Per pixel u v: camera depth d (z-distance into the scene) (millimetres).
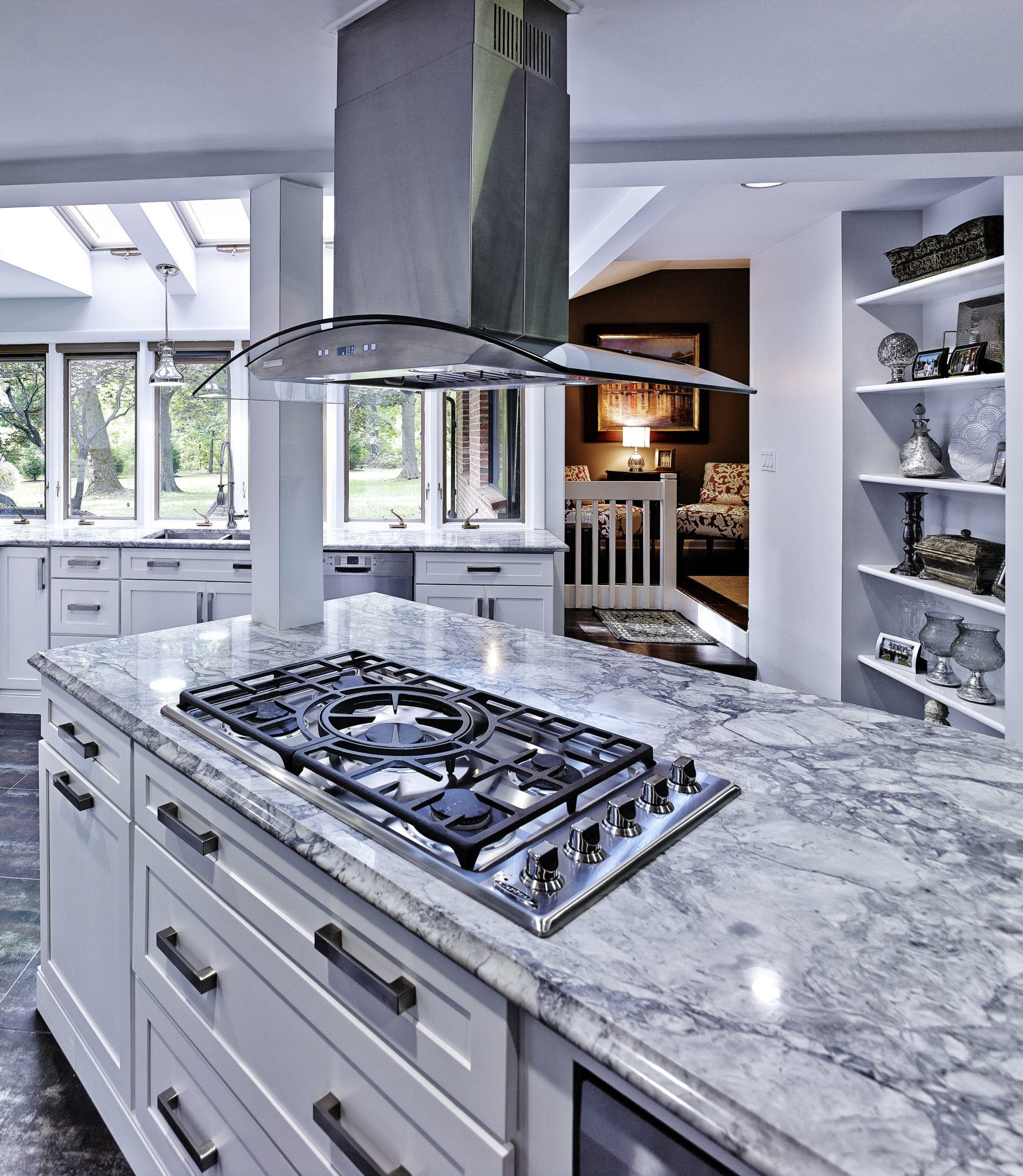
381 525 4898
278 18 1400
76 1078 1751
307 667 1686
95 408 4871
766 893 851
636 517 7145
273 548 2113
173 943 1299
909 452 3184
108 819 1491
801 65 1632
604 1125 677
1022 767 1222
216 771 1155
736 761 1230
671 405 8531
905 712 3641
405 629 2150
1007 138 2006
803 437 3887
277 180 2094
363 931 911
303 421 2121
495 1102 755
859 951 748
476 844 870
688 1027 639
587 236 3863
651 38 1498
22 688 4195
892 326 3482
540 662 1820
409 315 1304
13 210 3910
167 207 4117
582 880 849
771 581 4277
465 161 1212
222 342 4777
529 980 705
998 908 825
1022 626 2428
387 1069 882
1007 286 2447
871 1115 552
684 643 4926
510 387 1669
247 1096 1141
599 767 1121
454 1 1216
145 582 4074
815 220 3625
